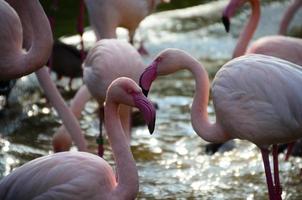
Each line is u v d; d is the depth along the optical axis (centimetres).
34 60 1019
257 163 1198
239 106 977
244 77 979
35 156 1212
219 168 1178
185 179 1130
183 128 1373
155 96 1548
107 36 1394
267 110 959
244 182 1120
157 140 1311
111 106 869
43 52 1016
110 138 865
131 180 848
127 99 861
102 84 1130
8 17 1038
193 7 2230
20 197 809
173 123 1398
